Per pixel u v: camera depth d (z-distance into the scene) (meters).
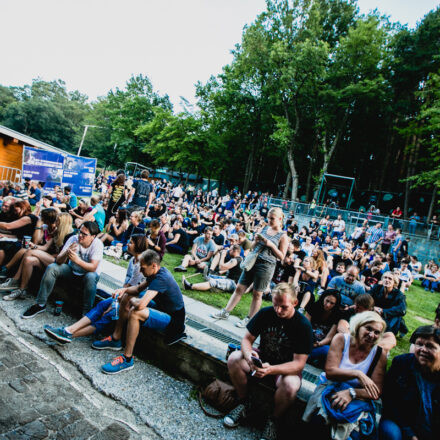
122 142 37.91
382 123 25.56
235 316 4.66
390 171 28.23
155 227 6.19
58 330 3.24
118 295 3.49
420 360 2.27
